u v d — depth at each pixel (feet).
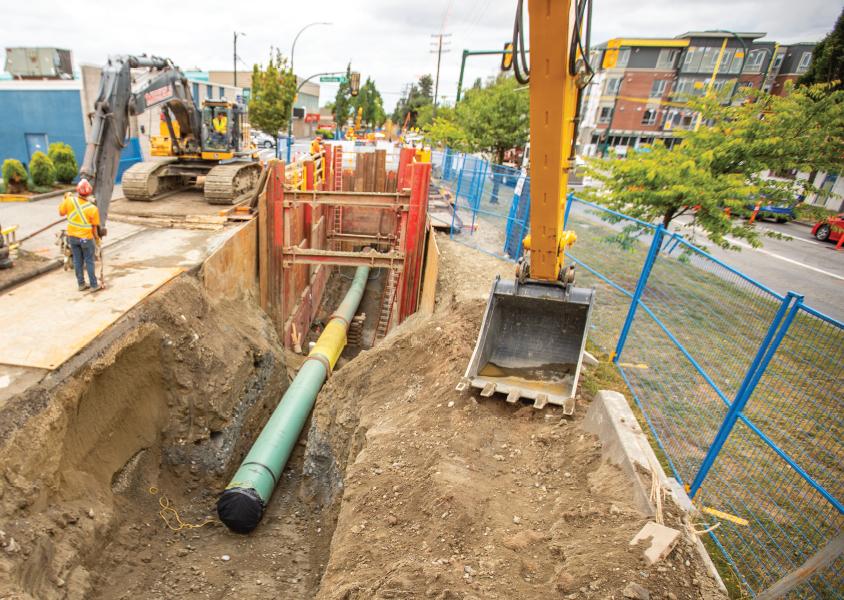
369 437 27.40
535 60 16.98
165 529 31.12
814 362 25.29
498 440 23.62
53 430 24.02
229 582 27.96
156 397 33.63
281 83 117.91
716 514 19.49
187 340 35.35
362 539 19.67
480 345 26.55
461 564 16.26
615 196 45.21
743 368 27.73
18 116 75.66
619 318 37.40
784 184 43.24
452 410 26.11
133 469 31.27
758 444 23.54
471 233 62.39
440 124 127.65
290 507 35.88
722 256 64.49
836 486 20.89
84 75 73.72
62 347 27.07
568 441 22.79
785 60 155.12
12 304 31.78
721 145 42.96
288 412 40.42
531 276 26.16
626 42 160.15
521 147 102.06
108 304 32.45
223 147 60.08
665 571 14.06
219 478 36.47
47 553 21.52
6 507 20.68
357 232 89.51
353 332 67.10
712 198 41.04
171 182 62.75
